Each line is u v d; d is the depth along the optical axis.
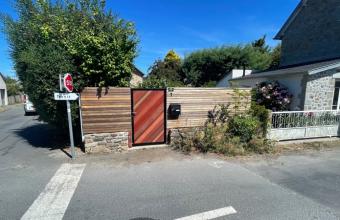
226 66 26.70
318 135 8.34
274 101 10.12
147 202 3.75
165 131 7.10
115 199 3.85
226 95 7.46
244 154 6.40
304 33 13.58
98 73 6.57
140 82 7.84
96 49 6.37
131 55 7.13
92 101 6.29
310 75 9.38
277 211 3.50
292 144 7.57
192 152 6.46
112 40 6.73
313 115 8.25
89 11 7.73
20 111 21.11
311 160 6.08
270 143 7.00
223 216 3.35
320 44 12.52
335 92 9.94
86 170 5.19
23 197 3.92
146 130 6.92
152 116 6.91
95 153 6.39
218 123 7.47
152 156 6.16
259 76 12.31
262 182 4.62
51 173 5.01
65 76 5.45
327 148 7.21
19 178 4.74
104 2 7.84
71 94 5.62
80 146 7.14
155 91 6.81
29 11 8.14
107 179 4.69
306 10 13.38
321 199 3.91
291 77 10.23
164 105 6.95
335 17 11.60
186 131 7.16
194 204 3.69
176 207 3.60
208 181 4.63
